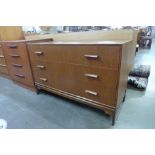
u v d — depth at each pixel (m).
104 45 0.93
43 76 1.53
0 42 1.87
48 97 1.68
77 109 1.41
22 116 1.34
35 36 2.09
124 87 1.31
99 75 1.05
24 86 1.95
